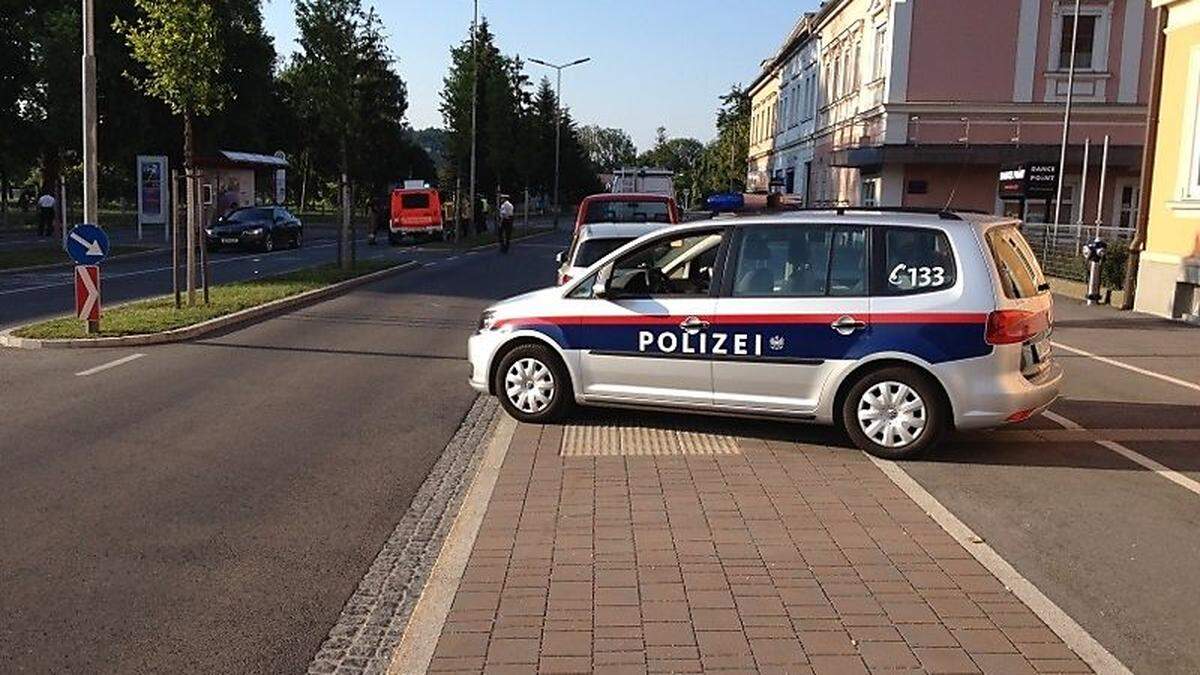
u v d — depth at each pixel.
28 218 51.94
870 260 7.68
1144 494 6.78
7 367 11.34
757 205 24.23
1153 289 16.95
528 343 8.69
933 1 31.31
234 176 46.88
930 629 4.56
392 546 5.84
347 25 25.08
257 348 13.02
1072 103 31.14
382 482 7.13
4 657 4.34
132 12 42.81
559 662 4.24
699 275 8.26
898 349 7.49
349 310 17.50
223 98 16.58
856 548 5.62
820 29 44.97
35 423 8.61
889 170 32.12
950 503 6.55
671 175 32.88
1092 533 5.99
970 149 30.81
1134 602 4.98
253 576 5.33
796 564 5.36
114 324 13.92
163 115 46.88
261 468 7.41
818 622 4.63
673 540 5.74
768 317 7.84
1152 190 17.09
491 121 54.53
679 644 4.40
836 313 7.66
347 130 25.52
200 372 11.20
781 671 4.15
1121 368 11.93
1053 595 5.05
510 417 9.03
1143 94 30.97
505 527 5.97
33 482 6.91
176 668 4.27
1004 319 7.37
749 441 8.12
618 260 8.51
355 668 4.32
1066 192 31.28
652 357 8.23
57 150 45.38
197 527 6.08
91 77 14.52
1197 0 15.73
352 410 9.45
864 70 35.66
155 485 6.91
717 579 5.15
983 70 31.41
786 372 7.81
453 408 9.62
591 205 16.31
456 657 4.29
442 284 22.91
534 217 87.56
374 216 44.59
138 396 9.84
